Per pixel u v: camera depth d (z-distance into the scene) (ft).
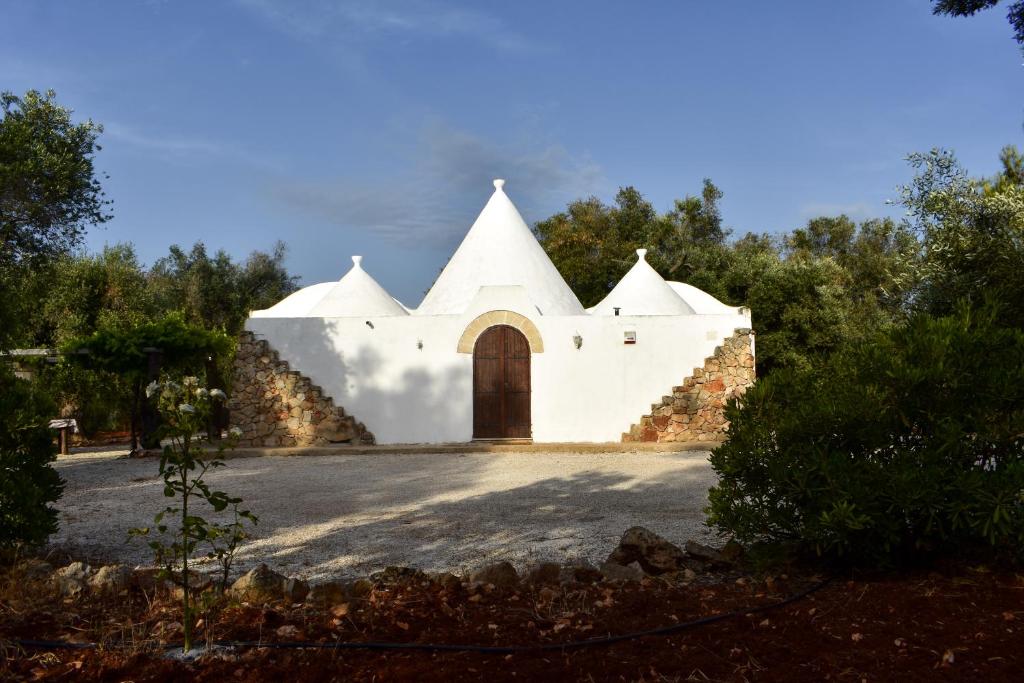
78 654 14.14
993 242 37.27
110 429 87.66
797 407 19.54
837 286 106.63
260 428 60.23
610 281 127.85
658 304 72.23
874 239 144.77
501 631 14.84
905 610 15.55
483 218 70.28
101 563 23.03
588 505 32.83
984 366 18.57
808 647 13.79
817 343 97.09
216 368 68.39
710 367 60.29
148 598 17.49
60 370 71.26
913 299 41.04
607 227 132.05
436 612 16.15
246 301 131.13
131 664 13.48
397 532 27.71
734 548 20.45
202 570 22.30
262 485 40.83
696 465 46.68
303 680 12.73
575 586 18.20
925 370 18.12
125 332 59.62
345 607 16.25
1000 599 16.05
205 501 35.55
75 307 91.66
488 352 60.90
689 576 19.03
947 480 17.38
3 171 42.91
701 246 132.26
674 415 60.03
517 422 60.54
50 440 23.02
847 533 17.42
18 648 14.20
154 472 47.29
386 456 54.90
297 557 24.07
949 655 13.01
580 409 60.18
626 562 20.17
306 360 60.85
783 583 17.89
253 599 16.98
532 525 28.55
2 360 44.21
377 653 13.89
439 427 60.44
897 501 17.03
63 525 30.12
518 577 18.81
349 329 60.95
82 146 49.24
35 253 47.21
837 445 18.76
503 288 60.80
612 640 14.21
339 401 60.64
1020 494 16.47
